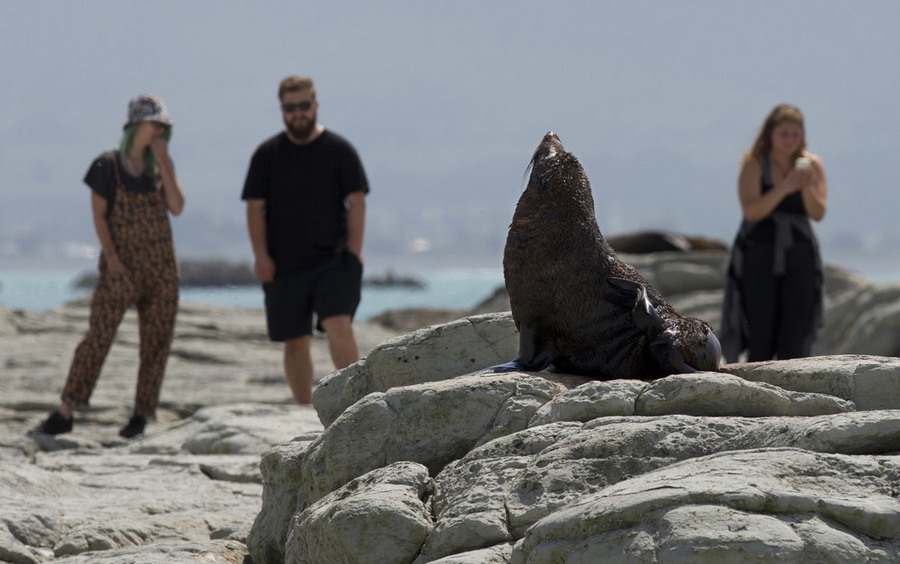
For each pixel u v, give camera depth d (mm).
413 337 20703
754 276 33406
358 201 34531
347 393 20750
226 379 49844
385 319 77188
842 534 12391
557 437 15703
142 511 22266
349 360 34125
